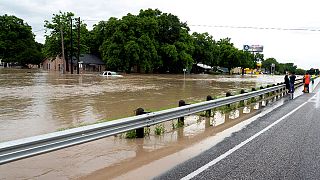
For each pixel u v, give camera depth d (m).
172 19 87.62
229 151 7.72
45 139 5.48
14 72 63.00
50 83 33.78
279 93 25.84
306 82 28.98
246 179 5.79
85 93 23.95
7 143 4.99
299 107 17.02
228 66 129.38
